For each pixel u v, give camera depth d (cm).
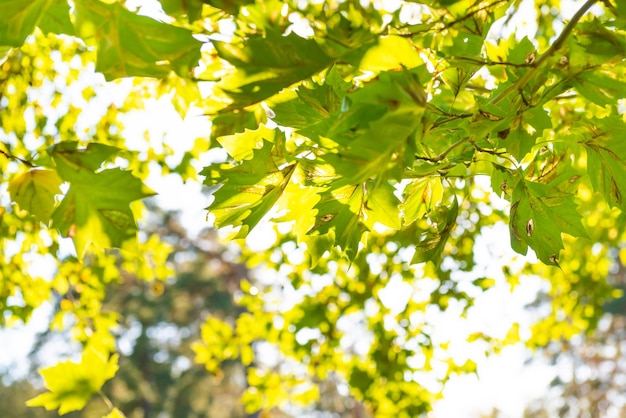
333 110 201
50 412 3412
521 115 202
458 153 214
